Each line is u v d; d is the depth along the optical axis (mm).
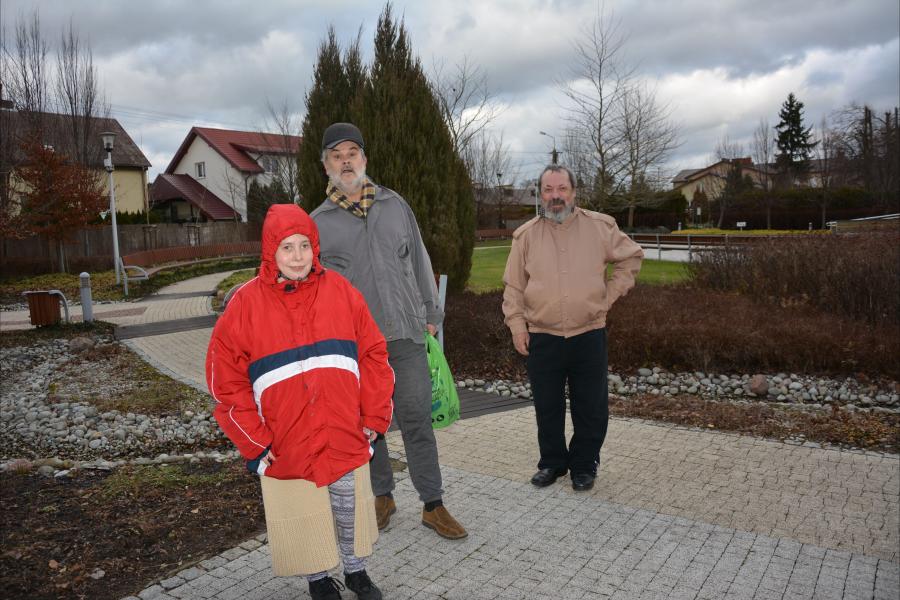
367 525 2775
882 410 6059
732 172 53156
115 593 2971
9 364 9023
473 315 8852
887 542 3334
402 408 3432
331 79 9320
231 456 4836
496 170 51656
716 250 11938
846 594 2867
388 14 9305
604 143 30766
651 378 7367
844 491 3980
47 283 20609
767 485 4090
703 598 2854
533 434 5289
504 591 2930
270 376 2545
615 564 3148
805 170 62781
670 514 3693
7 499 4031
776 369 7523
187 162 49469
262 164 47719
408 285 3463
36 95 26781
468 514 3736
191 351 9461
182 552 3344
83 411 6355
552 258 3936
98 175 26203
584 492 4020
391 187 8805
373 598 2809
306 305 2639
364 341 2771
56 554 3314
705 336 7645
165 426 5938
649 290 11180
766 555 3211
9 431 6012
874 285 8625
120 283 19125
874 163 42344
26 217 21750
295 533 2654
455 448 4949
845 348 7246
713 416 5547
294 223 2537
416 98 9117
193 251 27438
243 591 2975
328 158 3432
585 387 4008
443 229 9125
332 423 2607
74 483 4324
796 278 9789
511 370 7711
